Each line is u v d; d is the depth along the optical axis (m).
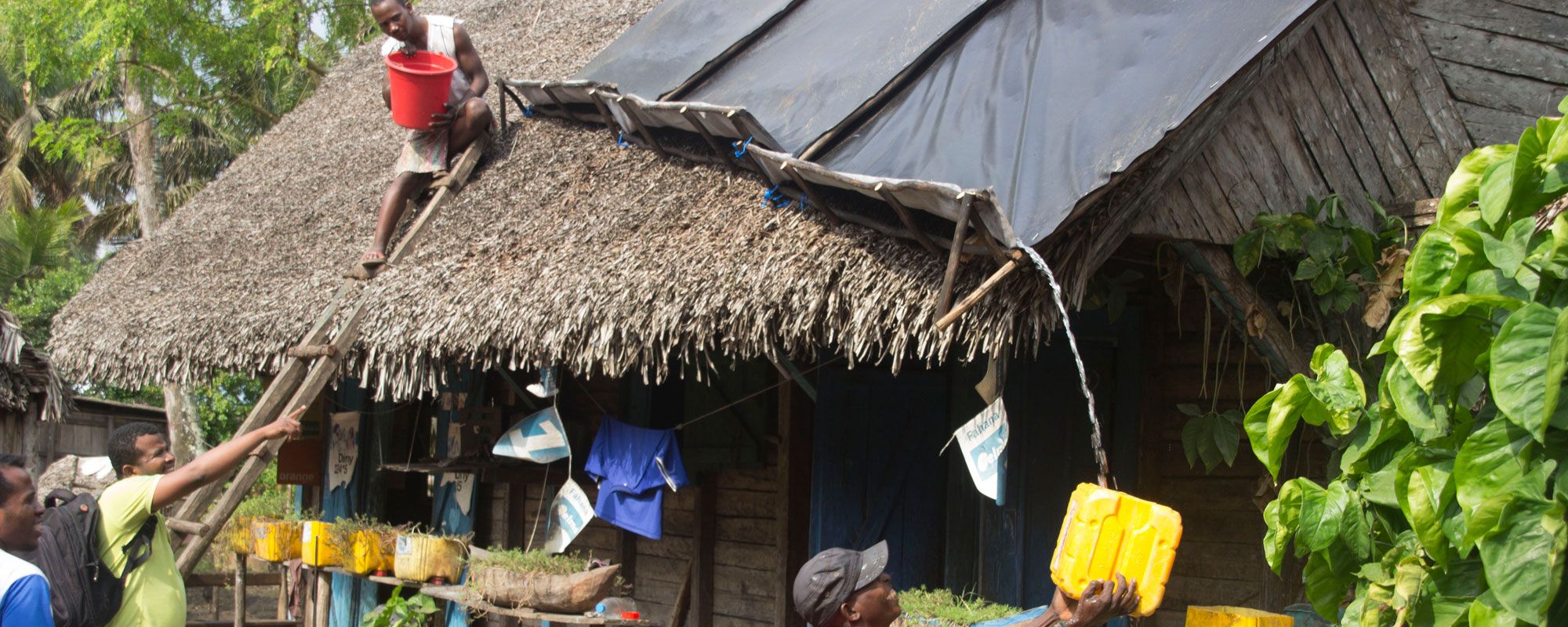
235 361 6.15
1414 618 2.57
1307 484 2.88
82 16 13.41
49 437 14.46
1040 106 4.05
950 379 5.76
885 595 2.90
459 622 6.66
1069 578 2.93
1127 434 5.14
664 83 5.88
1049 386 5.33
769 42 5.82
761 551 6.65
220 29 13.89
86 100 23.44
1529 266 2.33
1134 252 4.37
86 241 24.78
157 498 3.78
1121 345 5.23
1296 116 4.11
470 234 5.78
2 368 6.39
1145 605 2.87
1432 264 2.61
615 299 4.51
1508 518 2.20
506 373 6.62
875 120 4.53
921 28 4.92
